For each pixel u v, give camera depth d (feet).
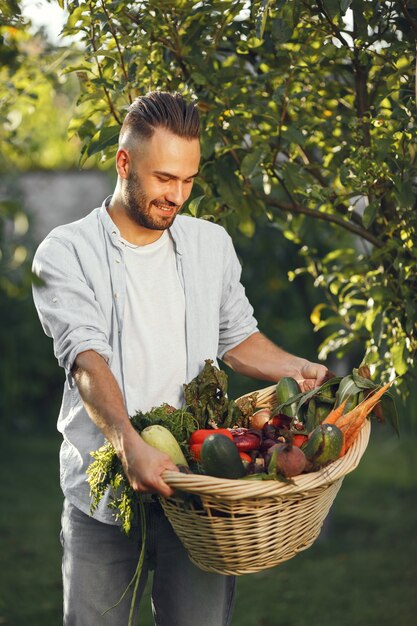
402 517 21.01
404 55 9.36
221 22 9.72
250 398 8.27
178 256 8.13
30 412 33.83
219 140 9.97
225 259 8.52
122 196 7.73
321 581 16.67
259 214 10.54
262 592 16.25
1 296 32.09
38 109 18.04
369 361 10.34
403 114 9.12
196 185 10.06
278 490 6.48
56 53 13.39
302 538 7.09
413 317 9.89
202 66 9.80
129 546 7.97
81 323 7.58
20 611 15.08
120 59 9.69
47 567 17.57
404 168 9.36
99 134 9.52
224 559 6.96
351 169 9.49
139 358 7.90
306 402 8.14
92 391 7.25
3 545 19.07
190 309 8.11
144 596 16.08
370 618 14.62
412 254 9.64
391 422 7.88
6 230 28.32
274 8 9.02
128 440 6.77
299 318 24.11
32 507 22.41
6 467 27.07
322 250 19.62
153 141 7.40
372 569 17.19
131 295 7.92
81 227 8.00
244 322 8.75
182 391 8.03
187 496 6.70
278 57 10.23
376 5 9.02
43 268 7.87
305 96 9.90
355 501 22.91
